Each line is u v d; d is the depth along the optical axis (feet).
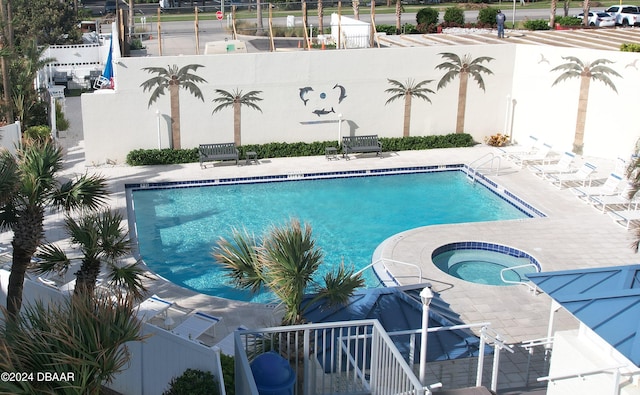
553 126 88.07
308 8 152.76
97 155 83.35
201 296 50.62
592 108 84.02
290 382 30.01
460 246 62.18
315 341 31.71
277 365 30.40
